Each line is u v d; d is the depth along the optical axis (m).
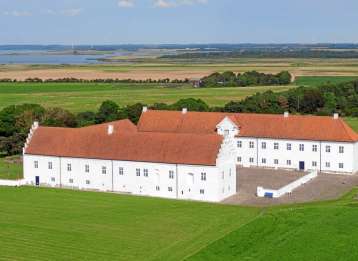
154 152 114.38
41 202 104.56
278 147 141.12
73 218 92.75
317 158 137.62
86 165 119.44
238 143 144.50
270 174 133.62
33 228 86.94
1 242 80.00
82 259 73.06
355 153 136.12
